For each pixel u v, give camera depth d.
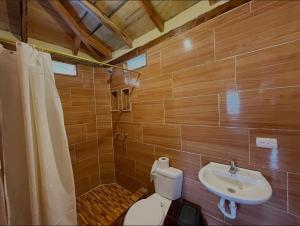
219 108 1.42
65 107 2.19
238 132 1.33
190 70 1.58
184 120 1.68
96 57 2.52
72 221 1.28
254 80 1.22
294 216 1.13
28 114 1.06
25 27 1.63
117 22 1.87
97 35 2.10
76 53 2.29
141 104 2.11
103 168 2.61
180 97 1.69
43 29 1.86
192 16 1.56
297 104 1.07
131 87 2.23
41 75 1.15
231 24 1.30
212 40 1.42
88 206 2.08
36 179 1.13
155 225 1.33
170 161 1.85
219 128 1.43
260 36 1.18
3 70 1.12
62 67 2.21
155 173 1.80
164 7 1.62
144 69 2.02
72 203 1.29
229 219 1.46
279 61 1.11
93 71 2.49
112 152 2.64
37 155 1.15
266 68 1.16
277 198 1.19
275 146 1.17
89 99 2.44
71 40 2.14
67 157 1.27
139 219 1.38
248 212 1.35
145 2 1.54
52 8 1.67
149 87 1.99
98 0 1.58
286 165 1.14
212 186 1.14
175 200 1.76
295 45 1.05
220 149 1.44
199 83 1.53
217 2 1.38
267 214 1.25
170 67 1.75
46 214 1.12
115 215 1.90
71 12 1.72
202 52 1.49
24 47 1.07
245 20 1.24
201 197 1.63
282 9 1.08
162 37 1.81
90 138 2.46
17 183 1.15
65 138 1.27
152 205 1.58
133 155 2.31
